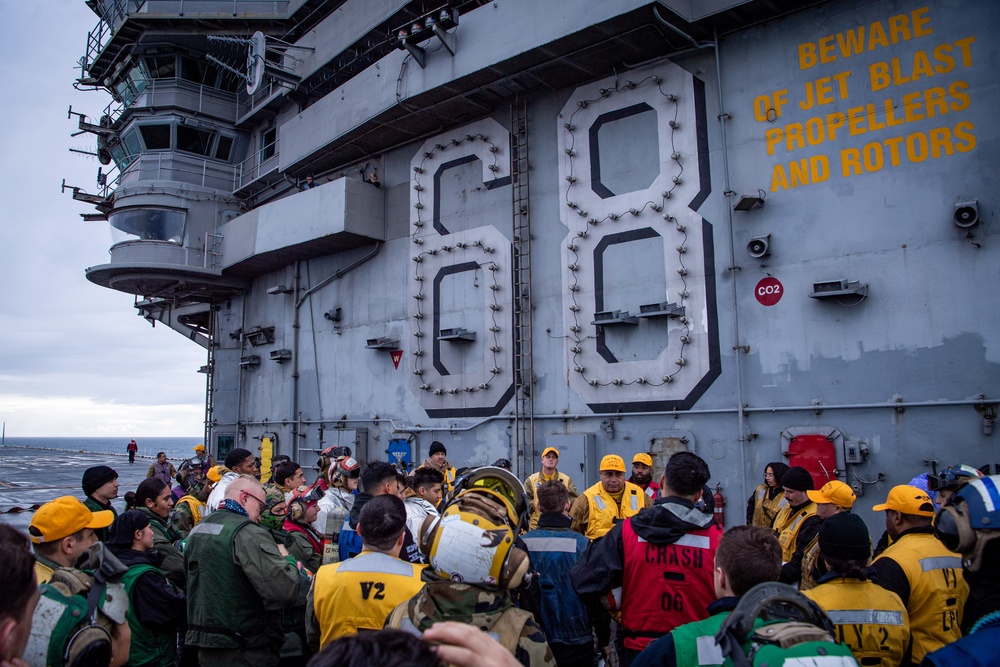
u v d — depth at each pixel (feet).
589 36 34.09
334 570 12.84
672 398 34.01
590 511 22.43
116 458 216.33
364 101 45.27
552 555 15.62
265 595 14.70
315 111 51.03
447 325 44.39
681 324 34.01
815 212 30.60
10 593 6.10
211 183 67.46
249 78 55.57
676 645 8.66
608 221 37.14
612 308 36.58
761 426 31.17
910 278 28.07
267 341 60.80
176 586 18.54
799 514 19.52
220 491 22.13
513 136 41.63
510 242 41.34
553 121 40.06
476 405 42.24
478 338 42.39
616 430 35.86
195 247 63.98
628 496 22.67
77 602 10.22
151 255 61.93
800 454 29.60
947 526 7.83
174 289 66.64
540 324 39.47
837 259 29.84
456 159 45.06
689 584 12.78
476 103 42.45
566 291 38.50
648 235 35.58
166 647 15.23
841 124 30.25
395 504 13.08
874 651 11.10
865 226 29.30
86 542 11.94
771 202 31.81
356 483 23.89
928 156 28.07
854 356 29.04
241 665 14.78
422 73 40.78
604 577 13.51
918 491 13.99
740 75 33.22
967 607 8.18
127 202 63.46
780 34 32.19
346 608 12.36
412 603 9.36
